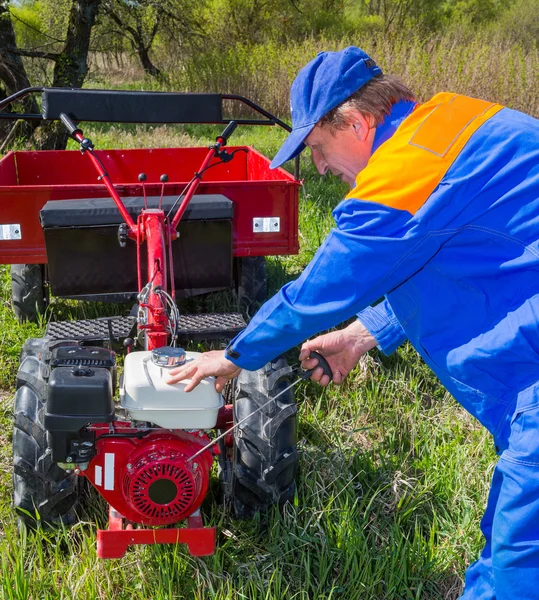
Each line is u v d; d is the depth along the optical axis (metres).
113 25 22.64
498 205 1.85
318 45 17.02
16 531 2.87
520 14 37.59
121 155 6.21
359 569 2.66
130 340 2.84
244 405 2.87
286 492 2.93
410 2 34.00
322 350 2.57
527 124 1.89
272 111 16.23
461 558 2.82
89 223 4.00
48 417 2.31
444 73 13.43
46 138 10.21
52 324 3.72
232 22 25.97
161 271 3.20
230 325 3.71
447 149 1.84
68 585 2.57
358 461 3.34
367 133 2.02
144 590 2.61
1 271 5.74
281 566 2.73
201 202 4.09
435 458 3.41
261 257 5.00
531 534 1.84
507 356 1.85
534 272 1.86
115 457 2.48
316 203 7.17
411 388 4.09
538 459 1.79
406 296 2.04
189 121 4.48
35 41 22.34
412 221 1.81
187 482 2.48
